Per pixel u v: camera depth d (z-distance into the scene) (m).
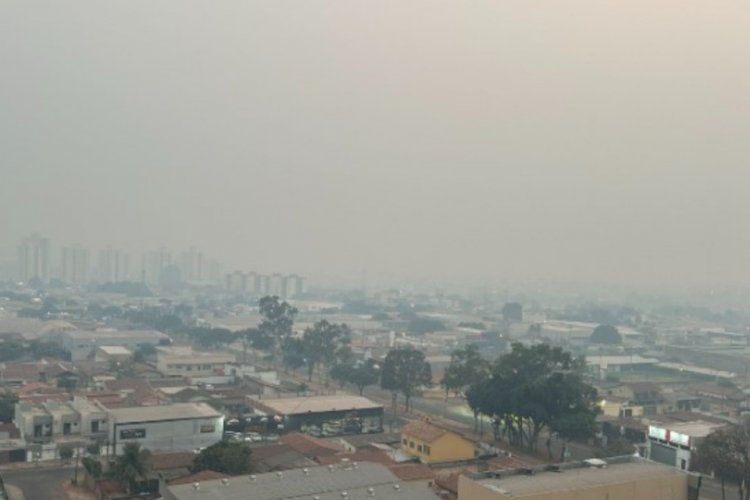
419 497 63.12
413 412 129.62
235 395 126.75
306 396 127.19
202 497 59.41
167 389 131.75
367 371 142.25
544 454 99.38
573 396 96.94
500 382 104.25
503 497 57.28
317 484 63.94
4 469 86.00
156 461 79.81
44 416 99.75
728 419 123.56
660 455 96.88
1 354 169.75
